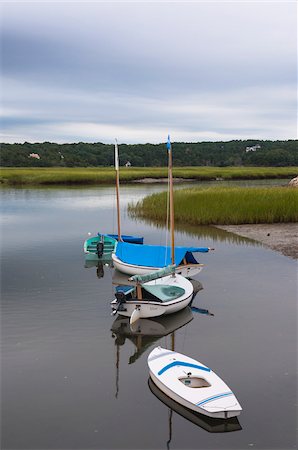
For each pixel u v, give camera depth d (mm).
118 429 9758
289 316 16000
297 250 26016
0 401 10820
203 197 40438
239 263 23391
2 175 90750
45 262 24156
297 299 17750
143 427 9812
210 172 106812
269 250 26344
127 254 21938
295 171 113875
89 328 15062
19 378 11852
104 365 12586
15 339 14125
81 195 65625
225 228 33844
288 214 35438
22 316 16000
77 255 25859
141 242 27641
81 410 10453
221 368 12250
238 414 9758
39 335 14438
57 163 168250
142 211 42594
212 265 23062
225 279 20547
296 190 41375
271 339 14117
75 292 18859
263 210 35625
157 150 198000
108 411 10406
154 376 11195
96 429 9758
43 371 12219
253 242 28641
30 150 178125
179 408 10422
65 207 50219
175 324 15438
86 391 11234
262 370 12125
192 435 9555
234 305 17172
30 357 13000
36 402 10781
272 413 10250
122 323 15508
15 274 21672
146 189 76438
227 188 47562
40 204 53438
